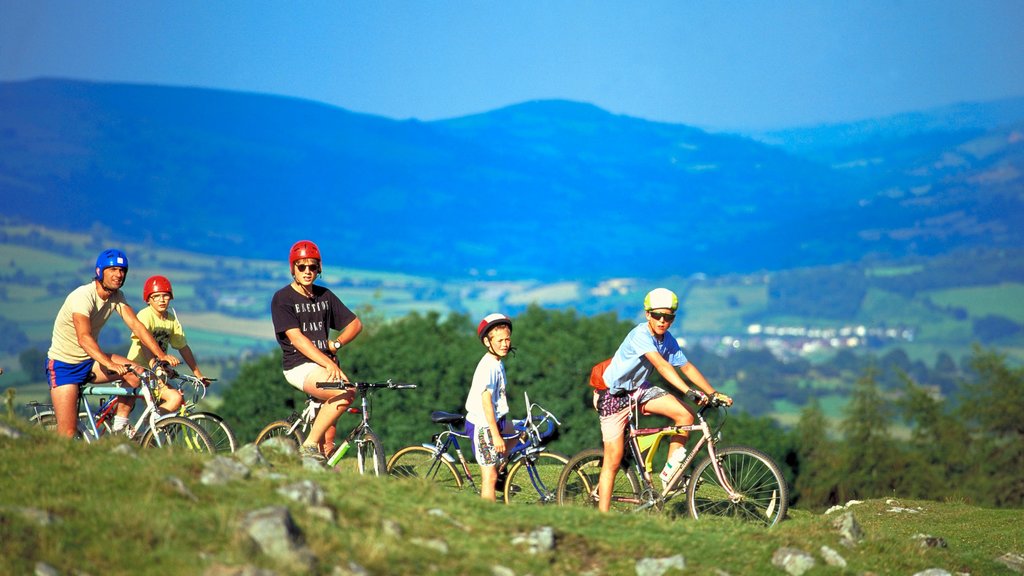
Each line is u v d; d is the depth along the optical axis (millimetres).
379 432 171875
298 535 22844
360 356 176750
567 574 25203
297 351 37219
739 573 26688
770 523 33312
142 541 21891
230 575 20359
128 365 37750
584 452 36344
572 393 165250
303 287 37406
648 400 34781
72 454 28438
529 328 186000
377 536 24328
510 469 37438
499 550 25719
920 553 31172
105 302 38594
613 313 189000
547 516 29719
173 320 42875
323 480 29469
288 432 39938
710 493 34406
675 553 27375
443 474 40250
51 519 22359
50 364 38281
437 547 24641
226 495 25719
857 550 30219
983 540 40656
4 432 29344
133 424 39750
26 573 19953
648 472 35094
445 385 172875
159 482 25578
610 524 29766
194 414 38156
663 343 35406
